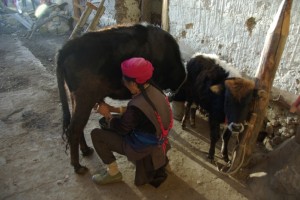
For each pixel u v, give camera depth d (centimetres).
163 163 256
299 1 274
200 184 282
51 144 337
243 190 277
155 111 224
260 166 289
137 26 284
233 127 259
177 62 317
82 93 265
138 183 269
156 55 289
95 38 262
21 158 313
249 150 285
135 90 226
